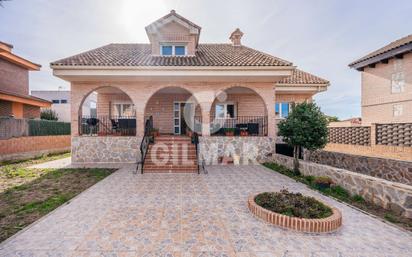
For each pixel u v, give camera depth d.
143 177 7.74
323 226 3.71
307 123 7.66
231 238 3.53
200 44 15.42
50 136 14.20
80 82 10.57
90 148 10.52
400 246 3.34
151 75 9.65
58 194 5.82
